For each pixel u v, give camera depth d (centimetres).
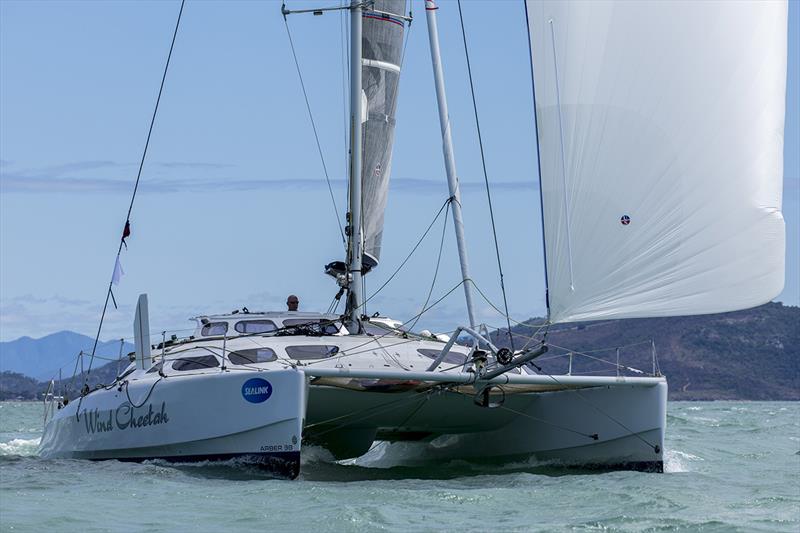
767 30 3222
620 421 3644
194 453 3444
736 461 4681
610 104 3180
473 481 3531
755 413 17588
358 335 3981
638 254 3138
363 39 4531
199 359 3691
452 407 3759
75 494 3066
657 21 3191
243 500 2967
